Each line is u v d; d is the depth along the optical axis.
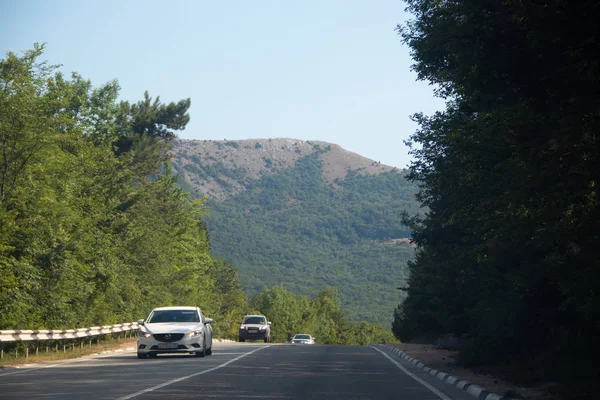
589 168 13.55
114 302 52.28
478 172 22.11
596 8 12.66
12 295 35.88
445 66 19.91
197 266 87.94
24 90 38.22
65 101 40.62
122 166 56.44
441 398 16.08
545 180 14.20
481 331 25.53
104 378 19.92
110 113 63.31
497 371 23.02
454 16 15.92
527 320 22.98
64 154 43.31
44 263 39.00
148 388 16.83
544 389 17.05
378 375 22.84
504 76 14.59
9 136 37.25
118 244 53.12
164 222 78.00
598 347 18.80
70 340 42.72
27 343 36.16
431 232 29.80
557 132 13.92
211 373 21.64
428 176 27.38
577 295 15.19
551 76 13.78
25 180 38.06
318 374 22.33
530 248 19.64
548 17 12.96
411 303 51.53
